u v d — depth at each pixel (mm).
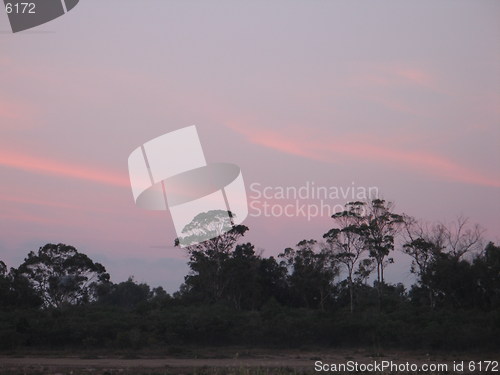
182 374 31047
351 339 52062
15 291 66938
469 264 61625
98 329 50625
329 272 70000
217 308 59219
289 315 56906
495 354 46344
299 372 31047
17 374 31453
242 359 42969
